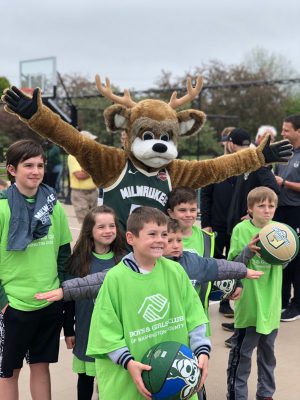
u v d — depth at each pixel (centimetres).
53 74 2272
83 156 389
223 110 3347
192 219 345
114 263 334
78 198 868
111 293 250
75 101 2898
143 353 250
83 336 324
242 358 358
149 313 251
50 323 320
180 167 417
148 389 235
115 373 250
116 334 247
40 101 366
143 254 254
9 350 308
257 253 352
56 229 323
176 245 301
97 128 2870
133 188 395
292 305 562
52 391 390
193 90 436
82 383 336
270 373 364
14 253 302
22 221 301
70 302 330
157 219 255
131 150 396
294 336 509
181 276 265
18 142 311
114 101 427
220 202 567
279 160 435
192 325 261
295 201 554
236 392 352
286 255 347
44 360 323
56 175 1582
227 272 312
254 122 3291
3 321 308
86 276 296
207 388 396
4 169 392
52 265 316
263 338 363
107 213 333
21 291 304
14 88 363
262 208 375
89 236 334
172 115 407
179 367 231
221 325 532
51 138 379
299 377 416
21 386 395
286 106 3434
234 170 428
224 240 576
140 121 395
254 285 355
